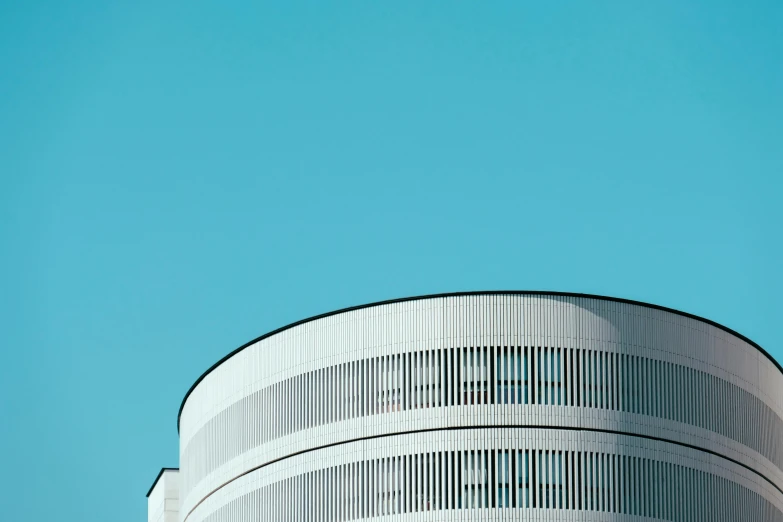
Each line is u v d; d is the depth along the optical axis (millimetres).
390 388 106375
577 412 103750
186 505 122688
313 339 110875
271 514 109875
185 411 126312
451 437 103562
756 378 112750
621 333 106125
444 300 106312
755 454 110812
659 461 104500
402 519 103125
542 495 101938
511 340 104812
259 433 112875
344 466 106562
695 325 108938
